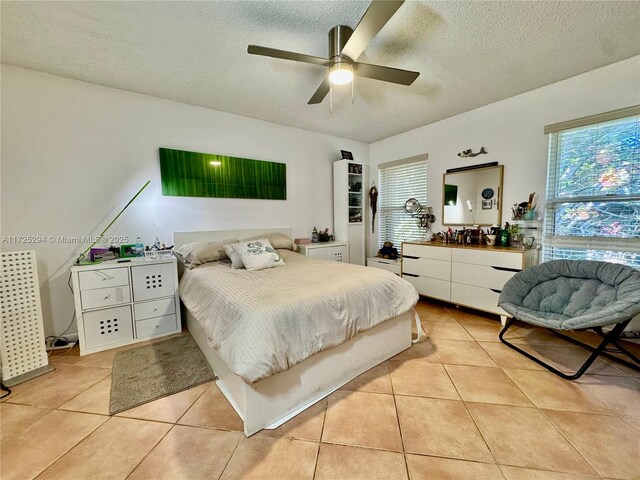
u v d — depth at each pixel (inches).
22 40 75.9
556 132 105.7
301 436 56.3
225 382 71.2
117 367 81.7
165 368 80.7
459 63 89.7
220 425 59.2
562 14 67.8
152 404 65.9
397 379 75.2
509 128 117.8
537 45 80.4
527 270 96.0
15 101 89.4
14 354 76.4
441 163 144.5
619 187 93.9
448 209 142.9
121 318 95.9
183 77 96.4
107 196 104.7
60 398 68.4
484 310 113.0
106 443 54.7
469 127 131.3
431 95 113.4
